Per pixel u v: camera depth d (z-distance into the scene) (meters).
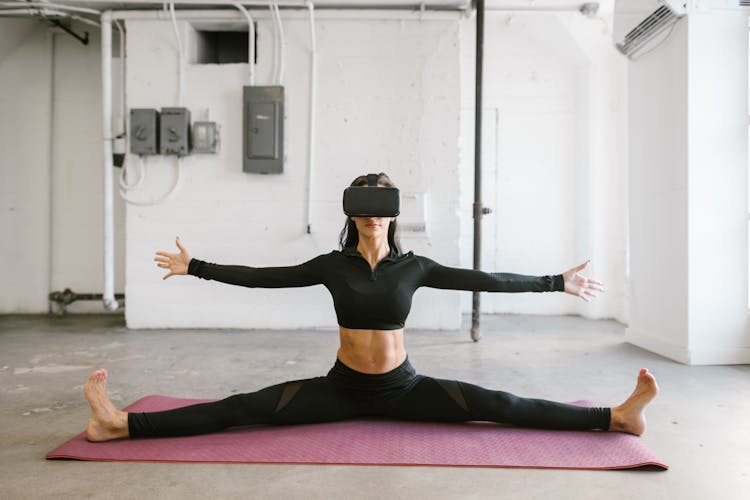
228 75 4.94
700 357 3.55
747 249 3.58
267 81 4.93
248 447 2.01
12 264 5.89
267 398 2.14
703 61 3.58
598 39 5.53
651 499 1.63
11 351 3.97
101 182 5.90
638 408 2.12
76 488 1.68
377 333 2.10
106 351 3.97
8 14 5.13
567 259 6.09
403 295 2.09
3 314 5.84
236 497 1.63
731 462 1.93
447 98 4.90
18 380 3.15
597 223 5.70
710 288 3.59
